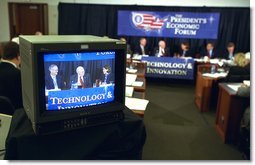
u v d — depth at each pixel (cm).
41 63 96
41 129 98
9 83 228
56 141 102
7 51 234
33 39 101
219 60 573
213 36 610
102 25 648
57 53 98
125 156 114
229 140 310
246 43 607
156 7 615
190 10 607
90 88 110
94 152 107
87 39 110
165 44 625
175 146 298
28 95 106
